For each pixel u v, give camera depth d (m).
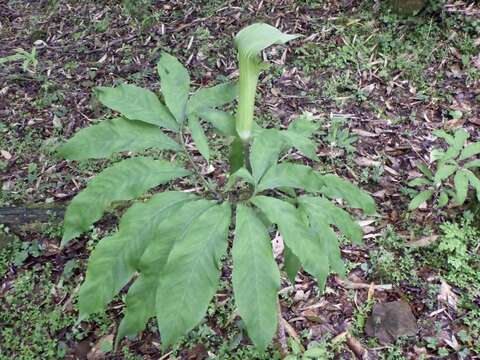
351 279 3.05
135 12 5.76
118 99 1.69
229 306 2.93
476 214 3.25
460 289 2.96
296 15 5.29
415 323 2.78
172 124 1.71
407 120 4.15
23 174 4.10
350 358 2.69
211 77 4.86
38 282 3.23
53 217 3.61
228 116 1.74
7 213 3.63
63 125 4.57
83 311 1.49
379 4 5.08
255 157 1.64
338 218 1.82
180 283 1.39
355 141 3.99
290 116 4.29
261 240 1.44
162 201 1.59
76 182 3.96
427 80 4.47
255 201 1.53
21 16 6.37
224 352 2.73
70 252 3.39
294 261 1.97
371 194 3.57
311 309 2.92
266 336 1.39
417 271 3.07
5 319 3.03
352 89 4.48
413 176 3.66
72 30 5.87
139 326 1.52
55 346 2.88
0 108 4.83
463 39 4.67
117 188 1.57
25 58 5.15
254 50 1.49
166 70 1.78
